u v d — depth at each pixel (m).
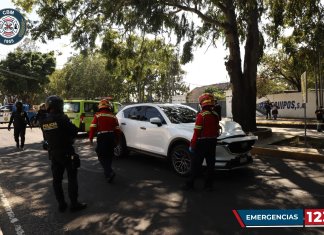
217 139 7.03
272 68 33.19
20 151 11.55
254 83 13.55
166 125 8.09
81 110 15.87
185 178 7.41
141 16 11.70
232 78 13.57
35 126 23.81
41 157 10.28
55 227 4.79
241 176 7.55
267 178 7.34
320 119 15.98
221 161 7.09
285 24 15.02
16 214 5.32
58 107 5.26
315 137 12.90
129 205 5.66
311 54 17.58
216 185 6.83
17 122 12.01
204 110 6.31
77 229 4.71
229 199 5.91
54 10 13.34
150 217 5.11
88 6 13.23
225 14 13.56
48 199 6.06
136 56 16.77
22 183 7.18
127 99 44.44
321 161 9.01
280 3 13.13
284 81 36.78
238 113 13.47
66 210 5.47
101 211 5.40
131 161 9.31
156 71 18.94
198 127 6.21
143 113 9.05
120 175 7.75
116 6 12.59
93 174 7.93
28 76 44.47
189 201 5.83
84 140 14.65
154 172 8.02
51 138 5.24
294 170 8.09
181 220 4.96
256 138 7.56
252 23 13.14
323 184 6.82
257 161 9.23
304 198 5.94
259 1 12.04
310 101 29.02
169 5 12.52
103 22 13.91
